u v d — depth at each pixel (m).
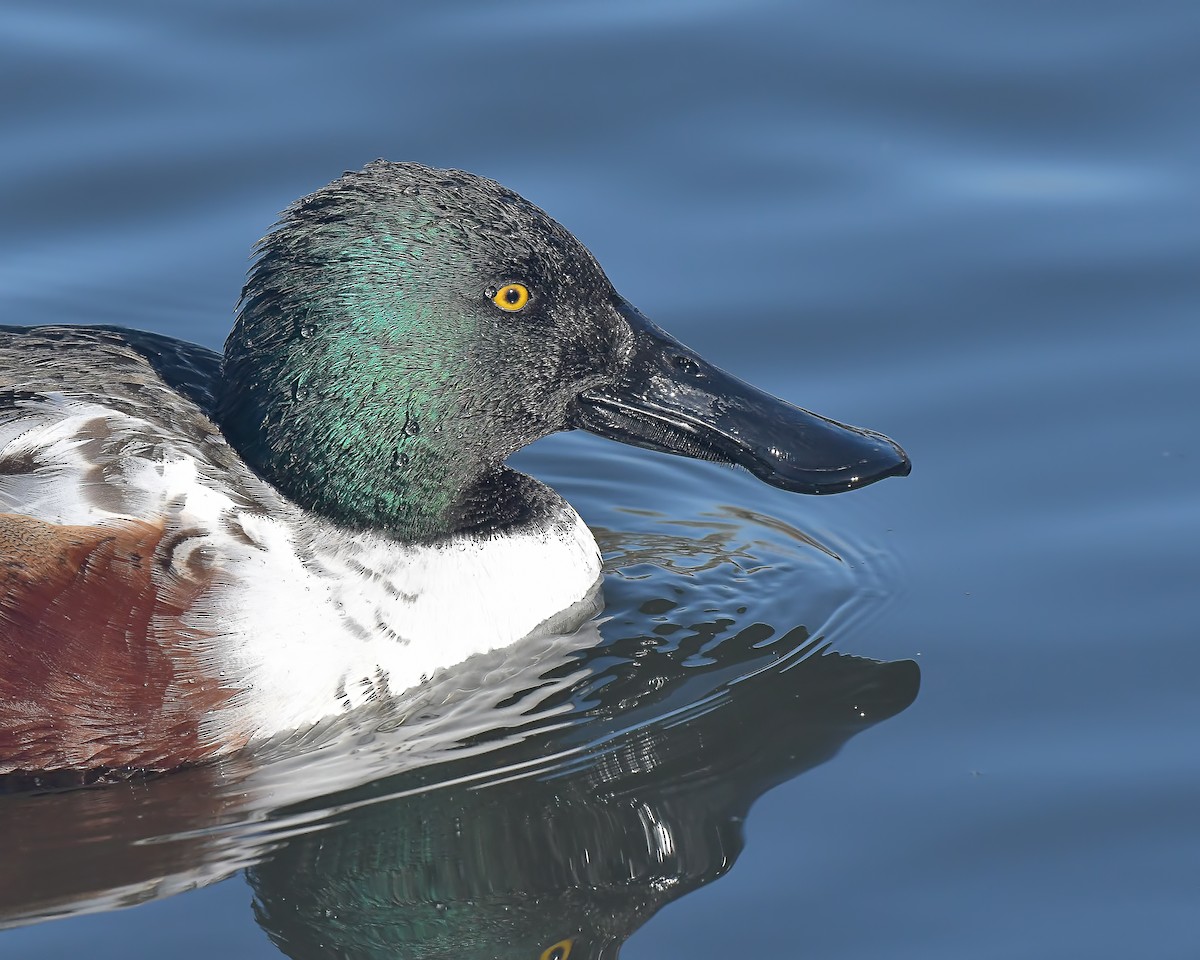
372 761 10.61
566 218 15.52
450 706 11.10
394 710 10.98
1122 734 10.58
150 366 11.25
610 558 12.98
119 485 10.32
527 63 16.94
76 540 10.09
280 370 10.77
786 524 13.45
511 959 9.22
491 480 11.86
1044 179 15.84
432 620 11.12
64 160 15.95
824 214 15.61
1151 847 9.66
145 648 10.12
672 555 13.05
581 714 11.08
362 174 10.93
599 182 15.88
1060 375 14.04
